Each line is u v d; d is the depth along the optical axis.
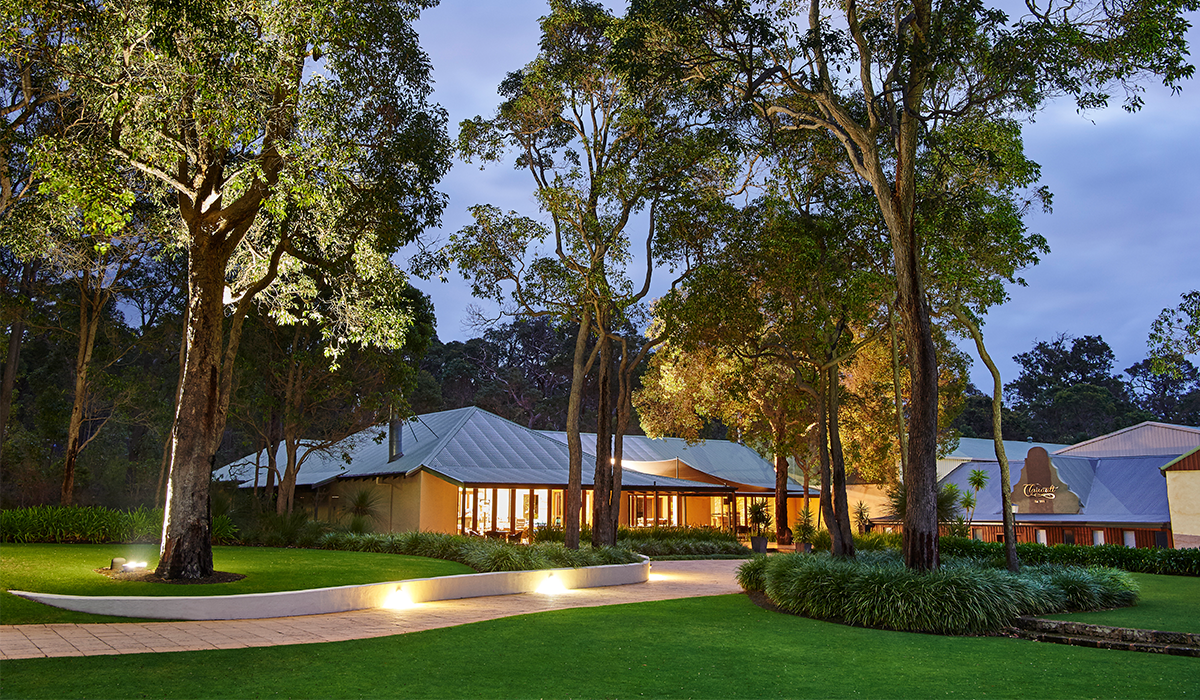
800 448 34.00
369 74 16.11
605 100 22.50
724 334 19.70
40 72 15.09
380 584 14.54
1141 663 9.40
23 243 19.50
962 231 17.97
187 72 12.26
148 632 10.45
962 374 26.69
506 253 21.64
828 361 19.61
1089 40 13.37
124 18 12.30
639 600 15.92
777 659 9.32
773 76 15.48
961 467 38.72
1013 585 13.36
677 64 15.95
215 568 15.99
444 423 37.16
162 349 30.28
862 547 26.97
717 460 45.62
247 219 15.48
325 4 13.43
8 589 12.23
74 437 24.30
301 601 13.16
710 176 22.11
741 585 17.89
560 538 29.25
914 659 9.45
